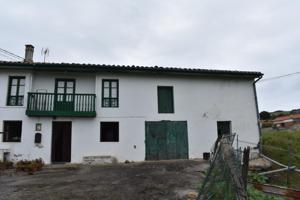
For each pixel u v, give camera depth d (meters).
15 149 12.84
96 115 13.84
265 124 30.55
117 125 14.46
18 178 9.13
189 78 15.47
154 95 14.77
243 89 16.08
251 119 15.73
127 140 13.95
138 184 7.71
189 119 14.91
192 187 7.20
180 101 15.05
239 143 15.14
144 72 14.72
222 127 15.59
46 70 14.06
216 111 15.37
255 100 16.03
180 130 14.68
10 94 13.55
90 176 9.23
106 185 7.65
